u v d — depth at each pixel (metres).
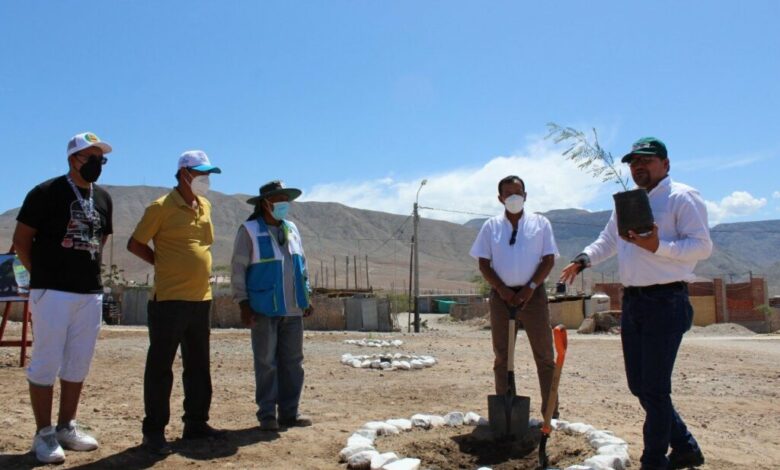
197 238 5.97
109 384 9.31
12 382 9.12
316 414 7.61
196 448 5.86
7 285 10.67
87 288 5.54
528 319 6.82
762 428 7.31
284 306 6.59
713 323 39.56
